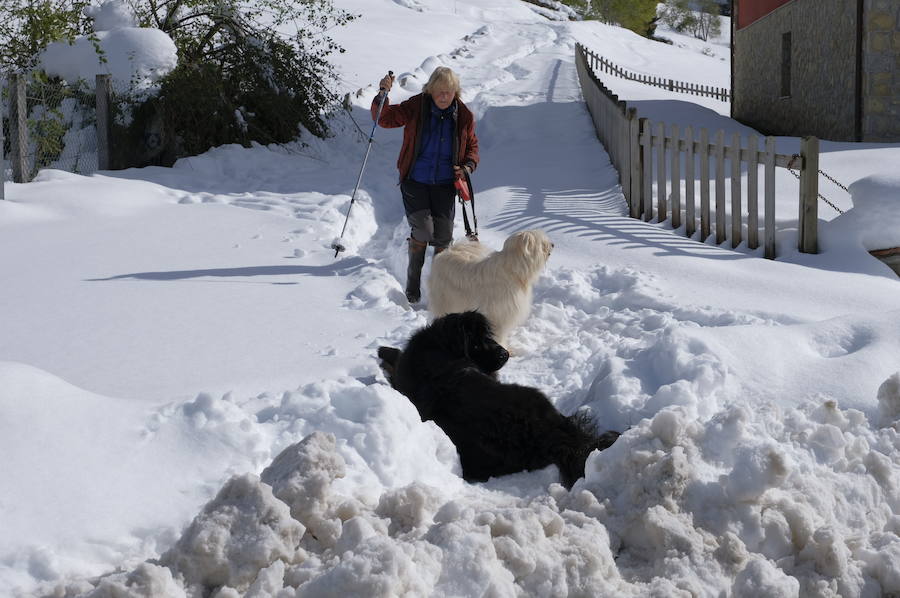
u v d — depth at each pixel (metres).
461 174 7.74
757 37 20.78
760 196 11.12
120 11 15.72
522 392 4.27
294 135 16.00
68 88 13.71
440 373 4.63
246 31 16.39
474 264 6.24
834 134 16.00
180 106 14.12
